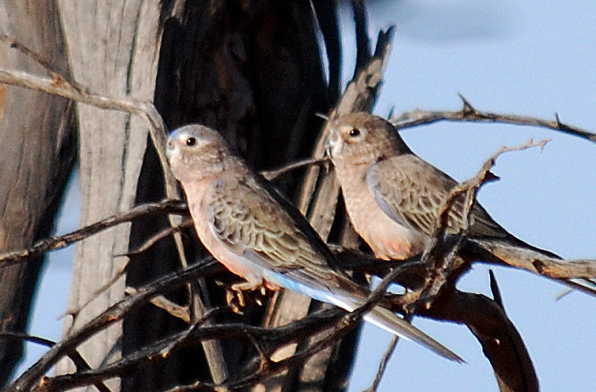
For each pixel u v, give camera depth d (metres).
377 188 14.06
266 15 14.93
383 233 14.13
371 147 14.23
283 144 14.99
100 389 11.03
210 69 14.48
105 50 14.13
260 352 9.81
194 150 12.49
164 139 12.31
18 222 14.73
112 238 13.65
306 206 14.50
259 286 12.16
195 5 14.24
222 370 12.19
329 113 15.13
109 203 13.81
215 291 14.22
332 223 14.45
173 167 12.55
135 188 13.77
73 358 10.88
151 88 13.93
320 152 14.62
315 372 13.73
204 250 14.13
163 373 13.83
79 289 13.68
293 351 13.70
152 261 13.81
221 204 12.23
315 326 11.00
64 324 13.71
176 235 12.54
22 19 14.67
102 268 13.62
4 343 15.03
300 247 11.95
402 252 14.11
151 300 11.45
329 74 15.50
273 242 12.01
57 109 14.73
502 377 12.40
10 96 14.76
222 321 14.19
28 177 14.73
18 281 14.86
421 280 11.80
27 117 14.73
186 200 13.45
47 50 14.61
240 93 14.65
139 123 13.89
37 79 12.42
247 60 14.79
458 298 11.52
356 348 13.98
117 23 14.12
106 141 13.95
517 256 11.48
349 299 11.55
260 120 14.89
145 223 13.77
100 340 13.45
